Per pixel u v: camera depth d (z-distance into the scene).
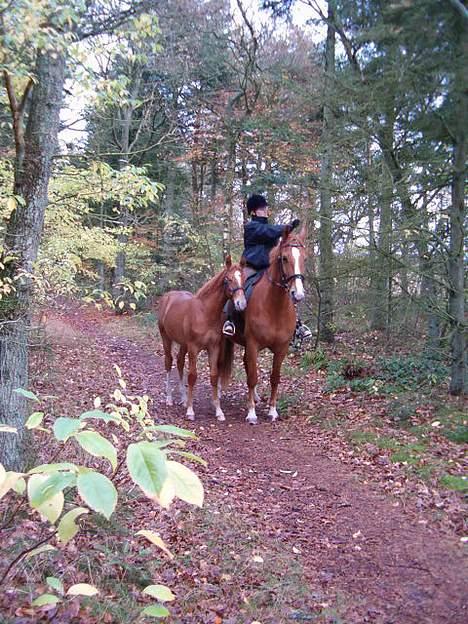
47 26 4.24
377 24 7.79
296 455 6.85
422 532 4.78
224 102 17.17
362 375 9.95
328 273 10.37
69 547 3.63
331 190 9.38
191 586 3.59
